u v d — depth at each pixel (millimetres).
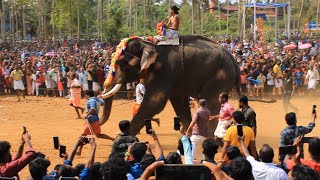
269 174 7570
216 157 12914
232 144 9648
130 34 57844
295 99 26859
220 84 14352
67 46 54750
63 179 6562
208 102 14375
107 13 65875
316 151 7746
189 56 14266
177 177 6359
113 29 55312
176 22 14492
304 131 9875
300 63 29922
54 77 28359
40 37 71000
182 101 15180
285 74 21547
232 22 77625
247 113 11289
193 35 14773
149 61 14055
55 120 20562
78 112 21078
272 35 71125
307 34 67938
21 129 18203
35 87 28859
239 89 15039
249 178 6789
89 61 28312
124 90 27344
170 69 14258
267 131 17484
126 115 21953
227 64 14469
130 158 7930
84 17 77625
